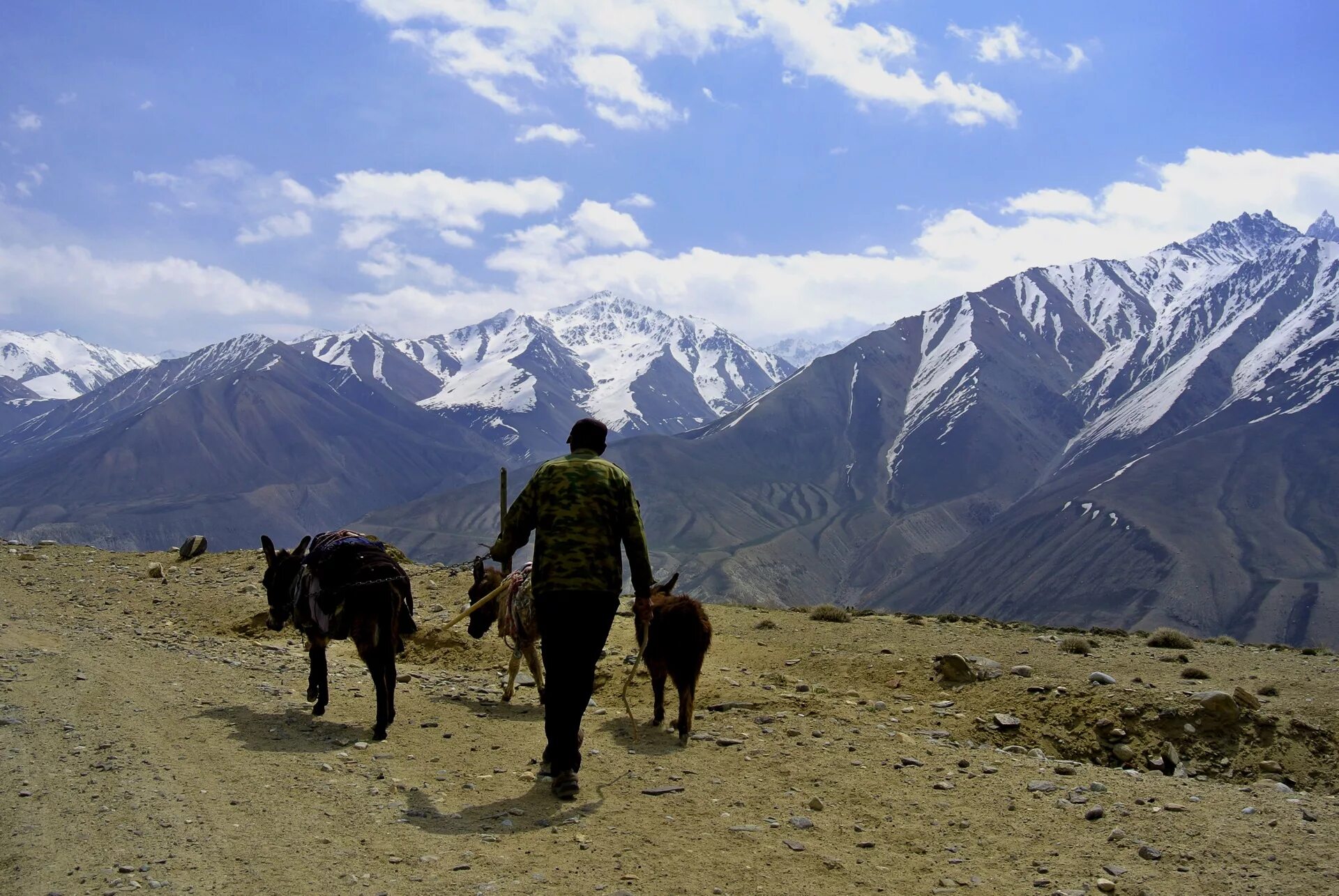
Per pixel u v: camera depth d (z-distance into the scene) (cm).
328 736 1025
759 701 1266
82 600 2030
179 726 1026
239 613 1931
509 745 1028
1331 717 1205
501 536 855
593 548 816
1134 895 648
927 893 650
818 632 1766
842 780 905
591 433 877
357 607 1028
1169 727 1201
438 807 798
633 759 973
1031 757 1054
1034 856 721
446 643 1675
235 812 755
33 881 614
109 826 713
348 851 682
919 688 1393
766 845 728
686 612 1078
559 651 814
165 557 2698
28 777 823
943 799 855
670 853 702
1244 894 648
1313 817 809
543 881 639
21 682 1180
